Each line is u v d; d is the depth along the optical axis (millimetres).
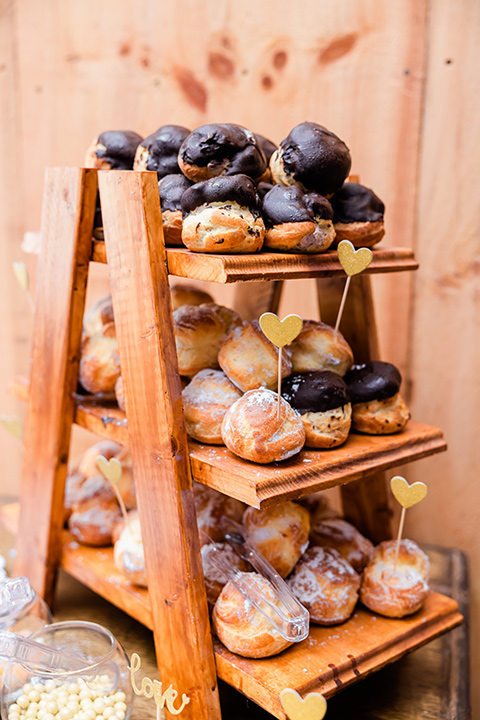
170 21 1097
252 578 756
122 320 753
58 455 883
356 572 861
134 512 894
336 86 1043
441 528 1108
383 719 770
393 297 1074
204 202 703
